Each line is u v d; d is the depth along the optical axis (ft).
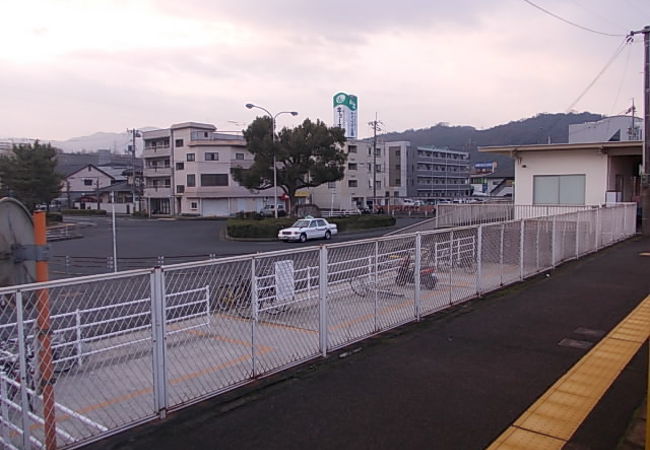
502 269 31.94
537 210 61.41
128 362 15.47
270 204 211.41
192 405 14.98
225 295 17.52
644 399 15.12
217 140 196.95
